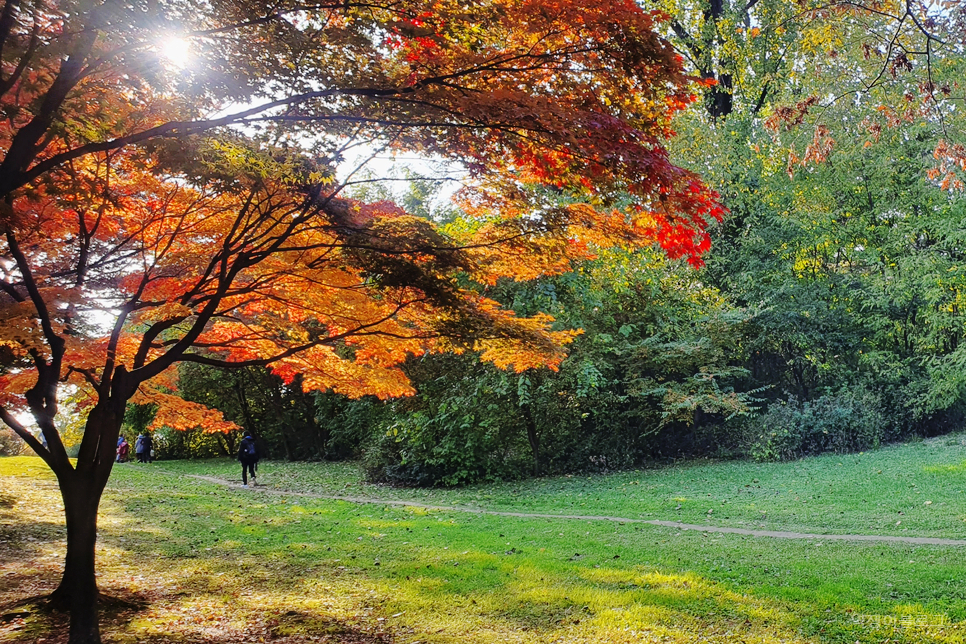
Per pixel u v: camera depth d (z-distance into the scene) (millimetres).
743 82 23625
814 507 12602
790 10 20750
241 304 8641
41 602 7086
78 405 9719
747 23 23484
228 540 11445
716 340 21500
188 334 7453
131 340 9250
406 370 21312
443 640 6453
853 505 12484
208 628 6855
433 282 7453
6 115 4836
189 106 5934
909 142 21188
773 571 8273
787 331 22469
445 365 21312
